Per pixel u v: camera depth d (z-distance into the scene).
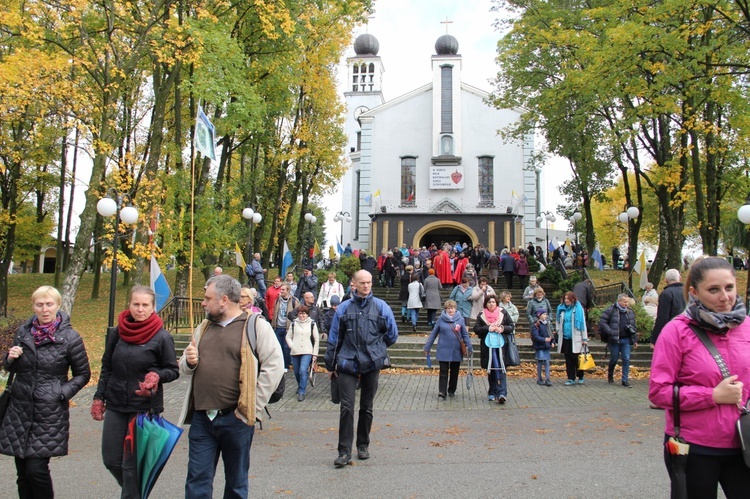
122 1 15.60
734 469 3.12
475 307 16.55
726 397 3.01
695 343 3.21
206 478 4.11
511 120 36.16
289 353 11.85
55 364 4.77
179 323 16.81
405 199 36.38
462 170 35.94
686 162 17.44
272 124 24.12
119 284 29.75
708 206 17.36
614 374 13.18
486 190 35.94
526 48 21.41
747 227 12.82
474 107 36.59
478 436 7.78
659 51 13.69
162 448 4.27
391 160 36.75
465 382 12.62
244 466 4.23
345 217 38.34
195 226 19.81
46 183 24.86
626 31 13.01
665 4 12.86
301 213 28.42
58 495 5.53
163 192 18.14
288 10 18.66
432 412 9.62
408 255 27.97
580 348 11.81
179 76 19.16
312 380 12.34
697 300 3.32
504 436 7.75
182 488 5.74
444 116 36.19
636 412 9.23
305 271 16.66
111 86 15.52
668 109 13.66
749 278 10.74
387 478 5.84
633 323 11.92
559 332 12.21
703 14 14.09
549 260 33.38
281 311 12.84
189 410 4.29
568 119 22.61
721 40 13.25
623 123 14.39
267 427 8.63
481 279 16.70
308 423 8.95
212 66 16.48
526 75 23.27
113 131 16.05
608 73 14.10
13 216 21.58
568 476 5.79
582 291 16.70
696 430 3.13
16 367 4.74
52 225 27.08
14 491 5.75
